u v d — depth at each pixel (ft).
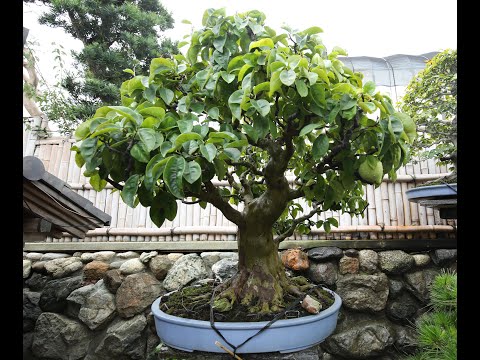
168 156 2.78
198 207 6.79
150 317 5.95
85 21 9.05
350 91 3.06
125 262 6.40
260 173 3.81
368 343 5.46
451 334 3.84
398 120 3.01
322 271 5.88
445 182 5.08
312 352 3.66
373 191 6.46
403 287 5.87
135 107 3.58
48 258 6.86
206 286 4.75
